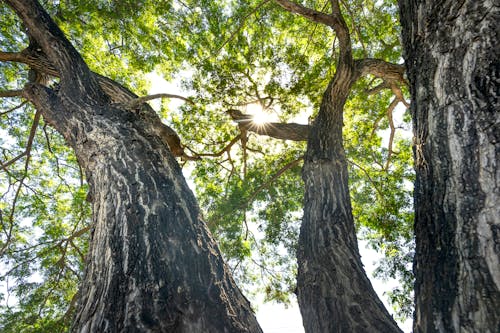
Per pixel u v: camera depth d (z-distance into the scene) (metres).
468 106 1.76
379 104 8.79
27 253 7.43
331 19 4.38
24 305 7.23
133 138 2.80
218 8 8.02
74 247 7.41
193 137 8.33
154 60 8.53
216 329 1.68
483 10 1.84
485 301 1.38
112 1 7.55
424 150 1.96
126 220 2.15
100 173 2.60
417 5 2.27
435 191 1.80
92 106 3.17
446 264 1.60
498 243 1.44
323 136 4.42
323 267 2.98
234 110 6.71
